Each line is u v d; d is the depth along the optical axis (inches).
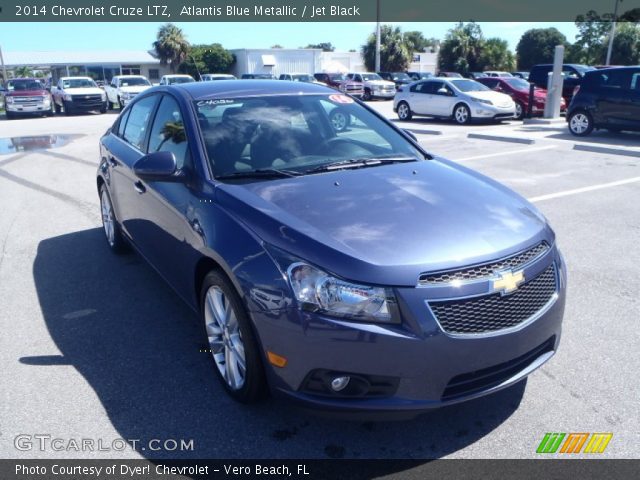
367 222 111.3
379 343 96.7
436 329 97.7
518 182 332.8
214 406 122.3
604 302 170.4
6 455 107.7
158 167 133.9
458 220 114.1
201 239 122.7
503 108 687.1
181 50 1898.4
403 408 98.9
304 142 150.9
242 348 116.4
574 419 116.5
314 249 102.8
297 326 100.3
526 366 111.3
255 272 106.3
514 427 114.5
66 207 295.0
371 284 98.0
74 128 730.8
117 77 1122.7
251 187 127.3
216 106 155.1
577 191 308.3
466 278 101.3
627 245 221.1
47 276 198.1
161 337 153.1
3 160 461.4
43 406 122.5
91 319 164.1
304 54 1958.7
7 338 153.2
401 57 1982.0
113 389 128.6
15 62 1996.8
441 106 727.1
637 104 498.3
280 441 111.5
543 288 113.3
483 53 2100.1
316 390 102.9
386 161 149.3
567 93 841.5
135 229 179.8
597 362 137.3
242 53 1913.1
